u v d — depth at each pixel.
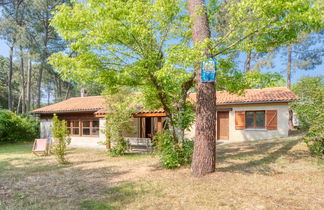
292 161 7.21
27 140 19.36
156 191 5.01
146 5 5.64
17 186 5.89
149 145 11.57
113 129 10.94
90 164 8.89
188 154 7.29
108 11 5.54
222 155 9.24
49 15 26.42
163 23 6.36
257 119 13.91
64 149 9.41
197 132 6.04
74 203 4.52
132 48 6.63
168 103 7.66
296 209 3.70
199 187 5.02
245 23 5.53
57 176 6.96
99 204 4.39
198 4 6.22
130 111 11.20
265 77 6.71
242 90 7.72
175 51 5.34
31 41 24.31
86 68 6.12
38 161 9.80
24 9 24.66
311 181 5.19
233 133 14.20
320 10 4.48
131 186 5.52
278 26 5.28
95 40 5.67
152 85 6.96
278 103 12.98
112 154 10.77
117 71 6.45
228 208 3.86
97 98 18.83
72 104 18.00
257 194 4.44
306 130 8.82
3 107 33.97
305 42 17.27
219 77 7.26
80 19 5.64
